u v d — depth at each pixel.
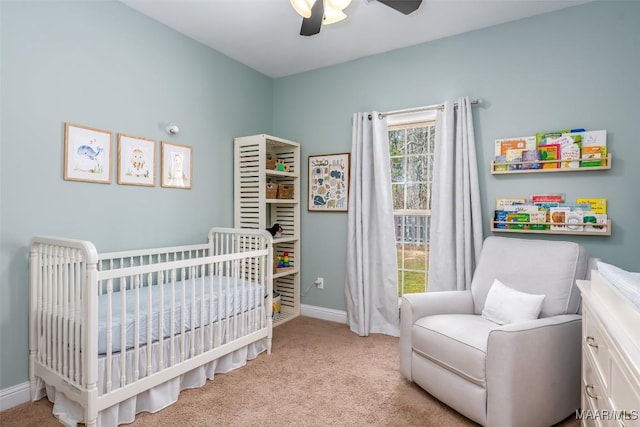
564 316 2.00
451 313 2.41
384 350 2.90
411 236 3.35
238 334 2.58
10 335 2.04
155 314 2.05
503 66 2.83
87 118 2.36
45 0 2.14
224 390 2.23
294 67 3.72
